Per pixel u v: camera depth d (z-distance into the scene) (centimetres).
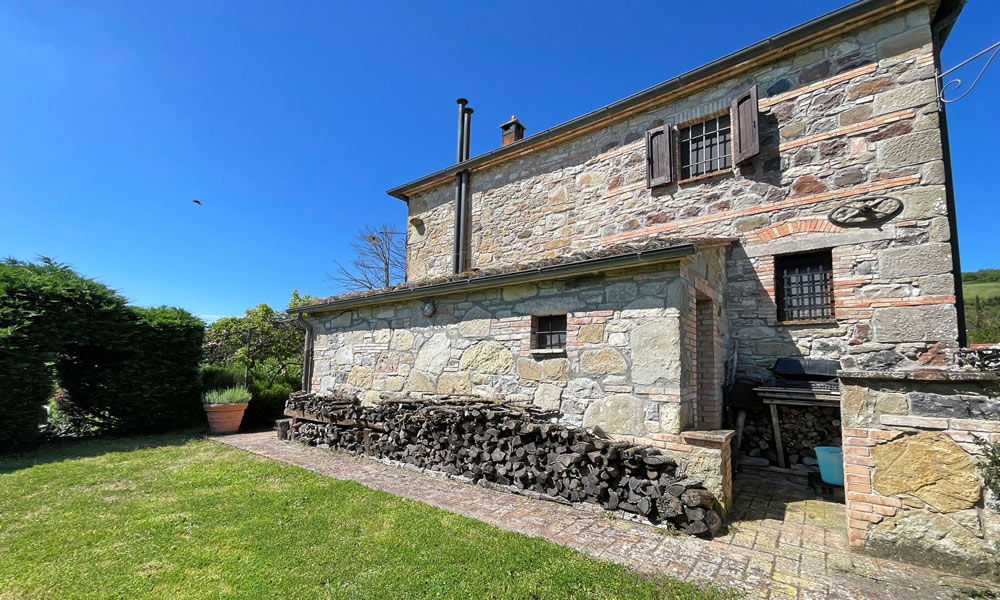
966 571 274
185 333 923
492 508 407
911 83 519
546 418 489
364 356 778
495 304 586
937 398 294
